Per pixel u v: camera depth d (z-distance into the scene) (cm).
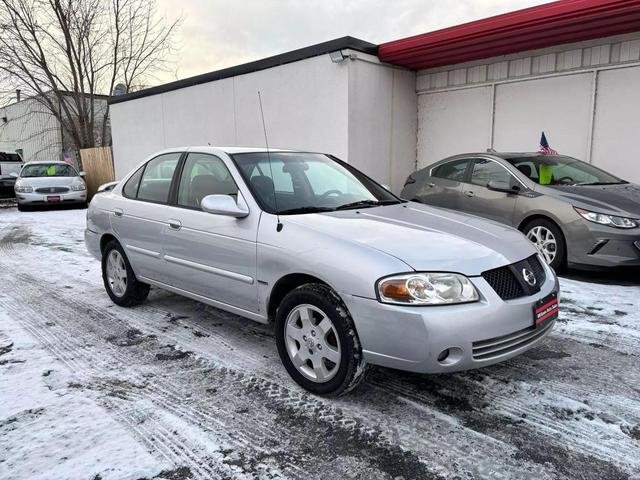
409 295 268
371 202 400
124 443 263
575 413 292
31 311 492
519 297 296
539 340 312
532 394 315
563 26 741
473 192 692
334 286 291
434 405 303
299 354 319
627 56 778
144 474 238
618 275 610
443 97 1019
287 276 323
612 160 814
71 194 1498
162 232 425
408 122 1052
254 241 343
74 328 441
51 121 2742
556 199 596
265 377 341
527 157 695
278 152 427
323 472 240
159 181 457
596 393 316
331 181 419
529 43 838
